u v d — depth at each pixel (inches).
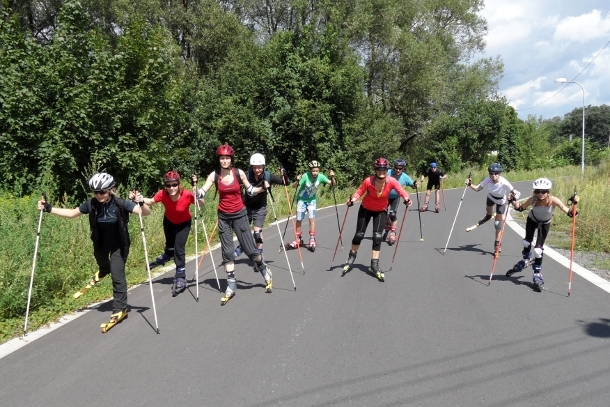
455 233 458.3
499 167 352.2
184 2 1151.6
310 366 166.2
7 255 241.3
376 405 140.1
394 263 327.3
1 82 464.1
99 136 482.9
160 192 257.4
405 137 1531.7
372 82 1393.9
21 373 164.4
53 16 1025.5
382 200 285.7
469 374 158.4
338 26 1075.3
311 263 331.9
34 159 477.1
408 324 205.6
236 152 952.9
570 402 139.9
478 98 1658.5
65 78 489.1
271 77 945.5
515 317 212.8
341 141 1016.9
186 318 218.1
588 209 487.2
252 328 203.5
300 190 377.4
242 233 248.7
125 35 560.7
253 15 1304.1
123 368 166.9
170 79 573.3
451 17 1568.7
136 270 314.0
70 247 293.4
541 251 260.8
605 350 175.5
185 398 145.7
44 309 230.2
